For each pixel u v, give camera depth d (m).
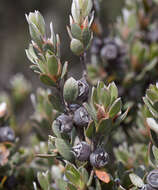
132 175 0.26
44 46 0.25
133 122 0.37
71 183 0.25
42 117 0.36
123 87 0.38
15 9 1.18
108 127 0.25
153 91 0.25
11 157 0.33
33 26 0.25
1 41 1.14
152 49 0.38
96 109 0.25
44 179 0.27
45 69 0.25
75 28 0.26
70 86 0.25
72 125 0.25
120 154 0.32
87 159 0.25
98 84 0.25
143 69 0.38
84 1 0.26
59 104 0.26
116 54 0.37
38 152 0.35
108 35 0.39
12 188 0.33
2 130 0.33
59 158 0.26
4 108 0.34
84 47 0.26
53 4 1.14
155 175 0.24
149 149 0.27
